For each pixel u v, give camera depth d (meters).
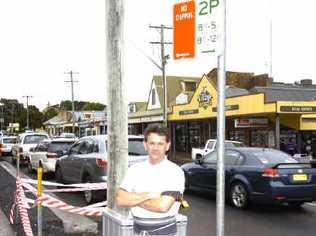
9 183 17.08
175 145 47.81
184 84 53.88
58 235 8.84
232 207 12.78
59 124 112.44
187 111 40.56
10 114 139.12
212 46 3.84
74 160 14.08
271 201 11.73
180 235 4.29
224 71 3.82
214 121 40.69
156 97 55.38
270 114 32.41
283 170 11.75
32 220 9.98
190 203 13.43
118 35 5.04
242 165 12.59
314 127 35.78
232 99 34.38
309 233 9.76
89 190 12.80
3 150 36.56
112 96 5.11
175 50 4.12
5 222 9.78
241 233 9.75
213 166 13.63
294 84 52.72
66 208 8.56
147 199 3.38
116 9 5.03
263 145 35.72
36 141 26.94
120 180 5.05
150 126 3.56
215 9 3.81
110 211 4.94
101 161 12.52
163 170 3.50
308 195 11.86
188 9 4.00
